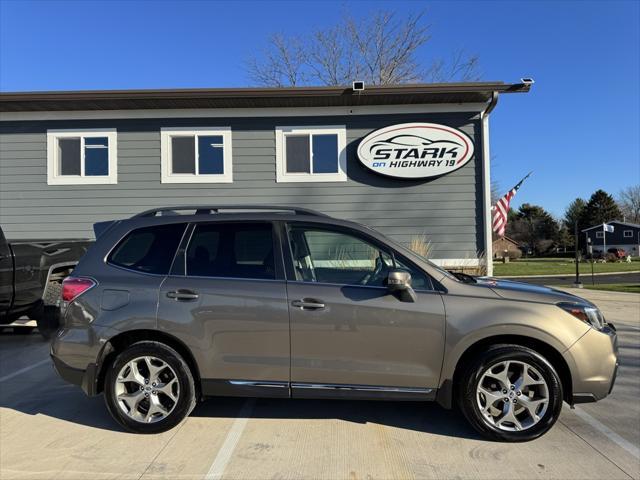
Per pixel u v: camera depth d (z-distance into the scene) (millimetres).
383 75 21047
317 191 11180
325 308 3666
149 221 4098
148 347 3758
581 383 3582
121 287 3842
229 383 3738
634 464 3305
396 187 11125
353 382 3672
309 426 3938
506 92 10227
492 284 3945
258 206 4176
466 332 3594
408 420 4062
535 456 3416
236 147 11219
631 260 58531
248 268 3859
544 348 3695
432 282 3764
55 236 11242
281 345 3693
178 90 10305
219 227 4016
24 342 7172
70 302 3873
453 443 3625
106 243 4055
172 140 11297
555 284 19875
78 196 11258
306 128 11156
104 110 11211
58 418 4141
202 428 3895
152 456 3424
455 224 11016
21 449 3549
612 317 9430
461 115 11016
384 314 3635
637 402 4527
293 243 3951
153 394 3775
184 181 11188
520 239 80875
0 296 6270
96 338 3768
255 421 4039
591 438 3717
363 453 3469
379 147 10961
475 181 10992
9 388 4980
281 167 11164
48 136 11258
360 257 3941
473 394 3605
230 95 10352
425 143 10914
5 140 11312
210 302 3736
